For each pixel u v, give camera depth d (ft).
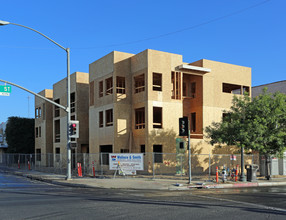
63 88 139.54
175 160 96.43
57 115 149.28
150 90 94.48
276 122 77.92
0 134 221.66
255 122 75.15
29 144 183.73
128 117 100.78
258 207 38.63
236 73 111.96
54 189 61.46
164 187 63.62
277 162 97.96
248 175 76.48
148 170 91.86
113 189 61.62
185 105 107.45
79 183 69.31
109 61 103.19
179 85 100.17
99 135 107.76
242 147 77.25
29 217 31.91
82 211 35.35
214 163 103.50
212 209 36.99
